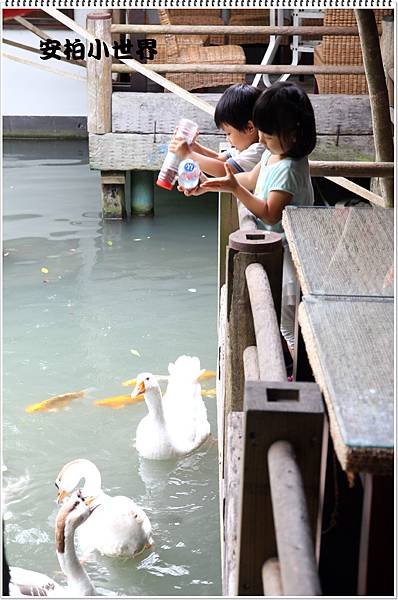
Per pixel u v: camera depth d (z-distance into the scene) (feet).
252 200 14.85
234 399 13.24
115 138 34.32
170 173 17.87
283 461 6.68
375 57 18.26
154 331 25.96
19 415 21.04
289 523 6.10
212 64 33.73
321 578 8.53
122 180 36.24
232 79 34.09
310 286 9.28
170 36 33.99
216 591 15.21
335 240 11.01
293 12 36.37
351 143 32.50
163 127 34.04
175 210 39.60
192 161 15.31
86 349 24.71
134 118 34.06
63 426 20.63
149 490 18.28
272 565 7.41
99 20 32.89
